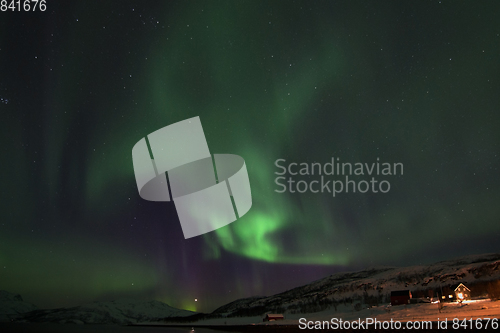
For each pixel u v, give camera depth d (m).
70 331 108.44
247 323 93.75
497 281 76.69
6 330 107.31
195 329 88.81
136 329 118.56
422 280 118.44
